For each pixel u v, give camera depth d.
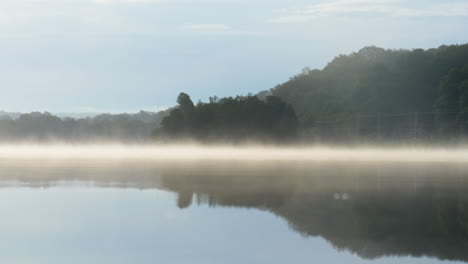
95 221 36.03
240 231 32.91
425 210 39.78
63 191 50.69
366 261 26.72
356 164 93.81
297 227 33.97
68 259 27.19
